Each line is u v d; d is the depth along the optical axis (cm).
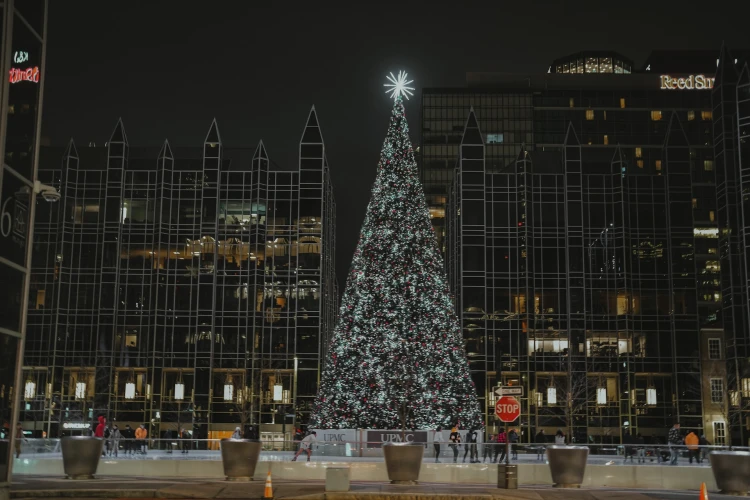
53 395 8906
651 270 9262
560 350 9119
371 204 5581
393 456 3194
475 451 3862
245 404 8925
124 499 2619
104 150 9806
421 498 2664
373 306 5397
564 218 9369
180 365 9094
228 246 9444
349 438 5294
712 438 8981
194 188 9488
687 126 15762
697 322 9100
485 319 9144
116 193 9375
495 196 9406
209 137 9600
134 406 8981
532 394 9012
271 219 9525
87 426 8788
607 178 9444
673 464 3659
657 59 17350
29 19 2683
